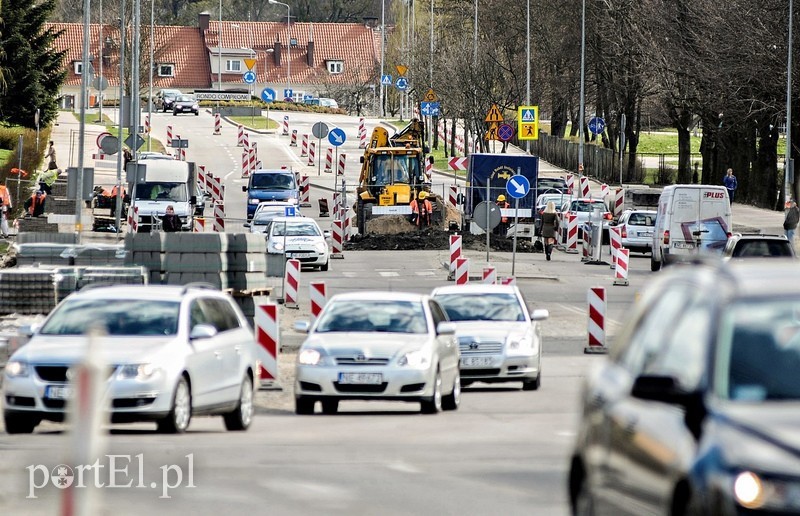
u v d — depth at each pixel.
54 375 48.97
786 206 153.12
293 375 77.44
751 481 18.59
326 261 137.25
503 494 36.47
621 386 24.59
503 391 71.62
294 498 35.81
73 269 86.56
